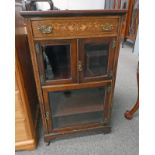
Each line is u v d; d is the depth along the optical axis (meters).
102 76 1.00
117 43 0.91
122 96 1.81
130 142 1.25
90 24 0.82
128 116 1.47
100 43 0.90
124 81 2.11
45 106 1.05
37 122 1.37
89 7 2.71
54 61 0.93
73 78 0.97
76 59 0.91
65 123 1.21
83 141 1.25
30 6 1.06
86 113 1.21
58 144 1.23
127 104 1.68
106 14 0.81
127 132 1.34
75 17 0.79
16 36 0.90
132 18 2.94
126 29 3.11
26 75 1.10
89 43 0.88
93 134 1.31
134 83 2.06
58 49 0.89
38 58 0.87
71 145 1.22
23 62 1.04
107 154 1.15
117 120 1.46
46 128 1.15
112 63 0.98
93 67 0.99
